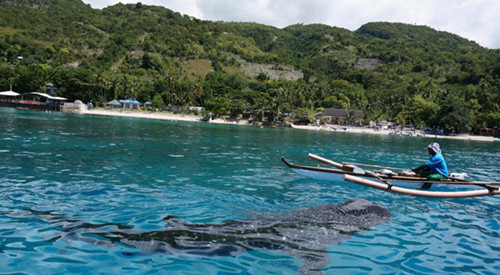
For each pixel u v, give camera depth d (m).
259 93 120.44
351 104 141.12
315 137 44.72
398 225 6.32
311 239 5.24
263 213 6.46
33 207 6.32
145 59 166.62
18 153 12.70
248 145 23.86
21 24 195.12
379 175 9.45
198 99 111.81
